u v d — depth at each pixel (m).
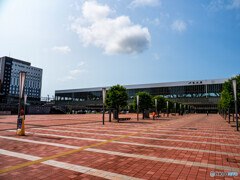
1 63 127.56
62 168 4.65
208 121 25.84
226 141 8.79
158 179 3.97
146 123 20.91
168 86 87.88
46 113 51.88
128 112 83.31
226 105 19.03
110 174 4.25
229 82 18.44
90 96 104.56
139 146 7.44
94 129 13.71
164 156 5.90
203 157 5.80
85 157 5.71
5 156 5.75
